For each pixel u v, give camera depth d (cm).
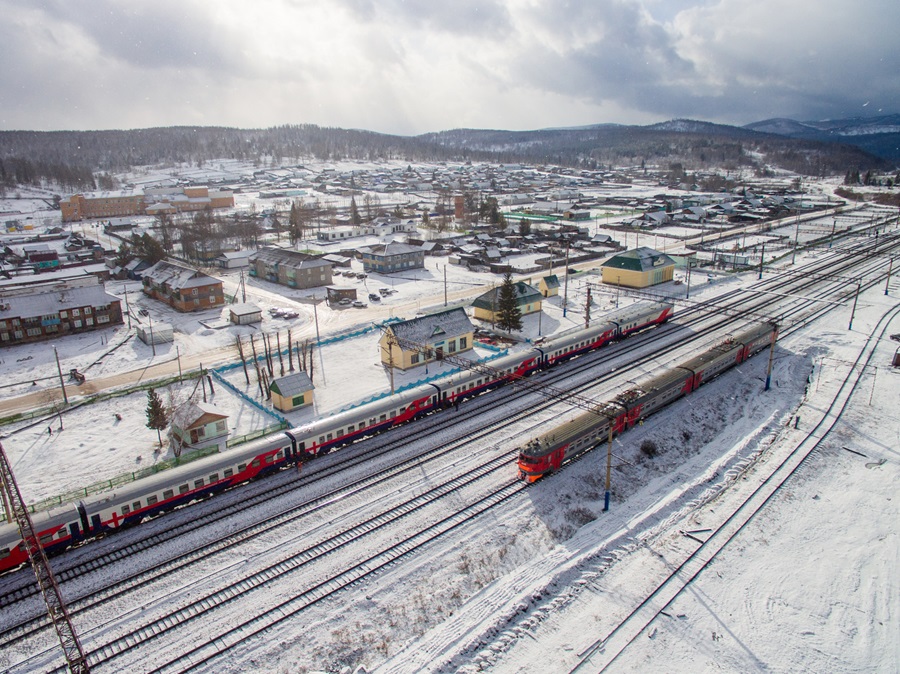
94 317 8275
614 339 7506
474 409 5628
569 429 4612
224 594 3325
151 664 2870
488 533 3838
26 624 3130
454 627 3059
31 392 6194
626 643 2959
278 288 10750
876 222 17050
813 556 3631
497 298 8194
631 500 4259
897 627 3095
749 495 4266
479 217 18425
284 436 4603
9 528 3538
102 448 4975
